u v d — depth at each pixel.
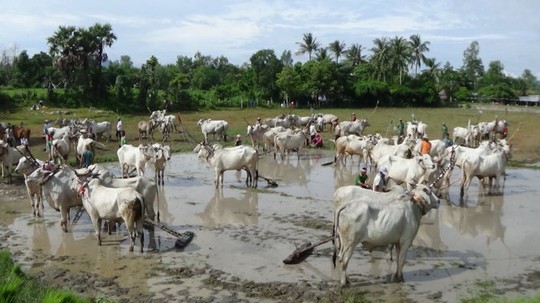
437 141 23.03
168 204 17.25
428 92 71.69
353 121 35.19
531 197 17.89
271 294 9.87
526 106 75.12
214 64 109.94
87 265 11.59
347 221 10.02
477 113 57.94
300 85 65.31
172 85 63.12
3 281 9.00
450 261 11.65
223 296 9.84
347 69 69.81
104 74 55.62
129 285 10.43
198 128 42.00
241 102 61.84
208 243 13.08
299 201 17.59
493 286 10.15
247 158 19.25
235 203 17.34
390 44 77.00
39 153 27.81
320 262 11.65
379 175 13.30
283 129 28.88
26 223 15.07
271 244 12.95
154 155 19.58
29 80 62.94
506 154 20.69
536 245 12.75
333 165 25.33
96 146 30.81
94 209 12.49
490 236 13.54
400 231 10.17
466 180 17.61
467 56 134.88
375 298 9.65
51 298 8.24
